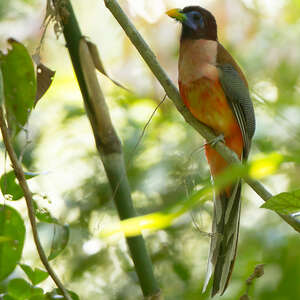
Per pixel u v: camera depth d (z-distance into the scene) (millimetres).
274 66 9734
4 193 5027
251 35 9422
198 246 8969
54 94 9930
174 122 9570
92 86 5086
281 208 3291
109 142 4977
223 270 6102
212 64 7180
